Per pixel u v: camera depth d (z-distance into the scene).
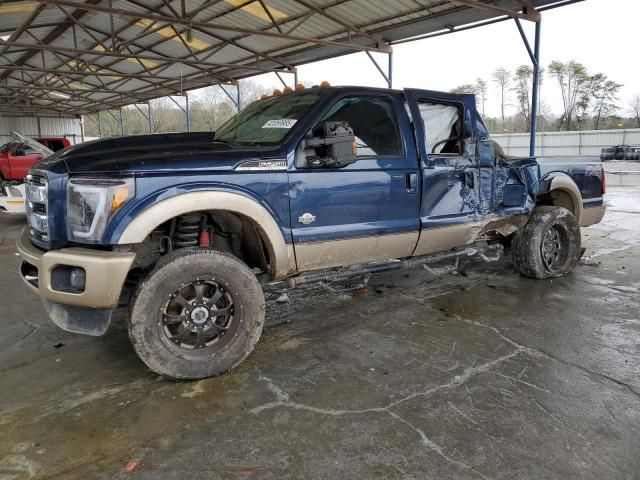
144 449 2.32
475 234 4.48
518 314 4.17
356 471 2.14
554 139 32.78
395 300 4.60
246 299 3.10
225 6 11.20
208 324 3.03
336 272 3.74
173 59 14.18
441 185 4.10
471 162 4.32
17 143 14.00
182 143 3.59
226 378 3.04
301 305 4.46
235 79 18.00
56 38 15.46
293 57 14.73
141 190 2.79
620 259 6.23
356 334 3.76
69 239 2.85
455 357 3.32
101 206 2.71
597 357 3.31
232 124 4.25
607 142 31.33
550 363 3.22
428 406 2.68
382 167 3.71
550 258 5.22
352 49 12.77
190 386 2.95
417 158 3.94
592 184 5.68
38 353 3.47
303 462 2.21
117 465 2.21
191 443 2.37
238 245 3.68
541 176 5.00
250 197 3.12
